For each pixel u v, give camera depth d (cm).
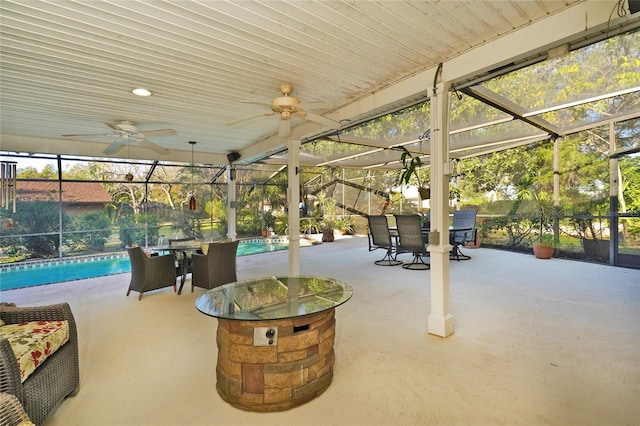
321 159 879
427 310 371
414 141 637
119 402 204
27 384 167
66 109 396
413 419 184
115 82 313
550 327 310
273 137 575
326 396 207
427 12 211
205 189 951
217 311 207
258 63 279
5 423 134
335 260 712
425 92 310
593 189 646
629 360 245
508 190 823
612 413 185
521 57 240
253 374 195
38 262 737
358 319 343
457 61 273
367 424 181
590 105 505
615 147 602
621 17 192
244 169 961
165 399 207
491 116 495
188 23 215
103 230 820
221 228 976
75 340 215
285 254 825
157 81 312
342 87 339
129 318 361
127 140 458
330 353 220
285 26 222
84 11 198
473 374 229
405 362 248
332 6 201
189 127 502
